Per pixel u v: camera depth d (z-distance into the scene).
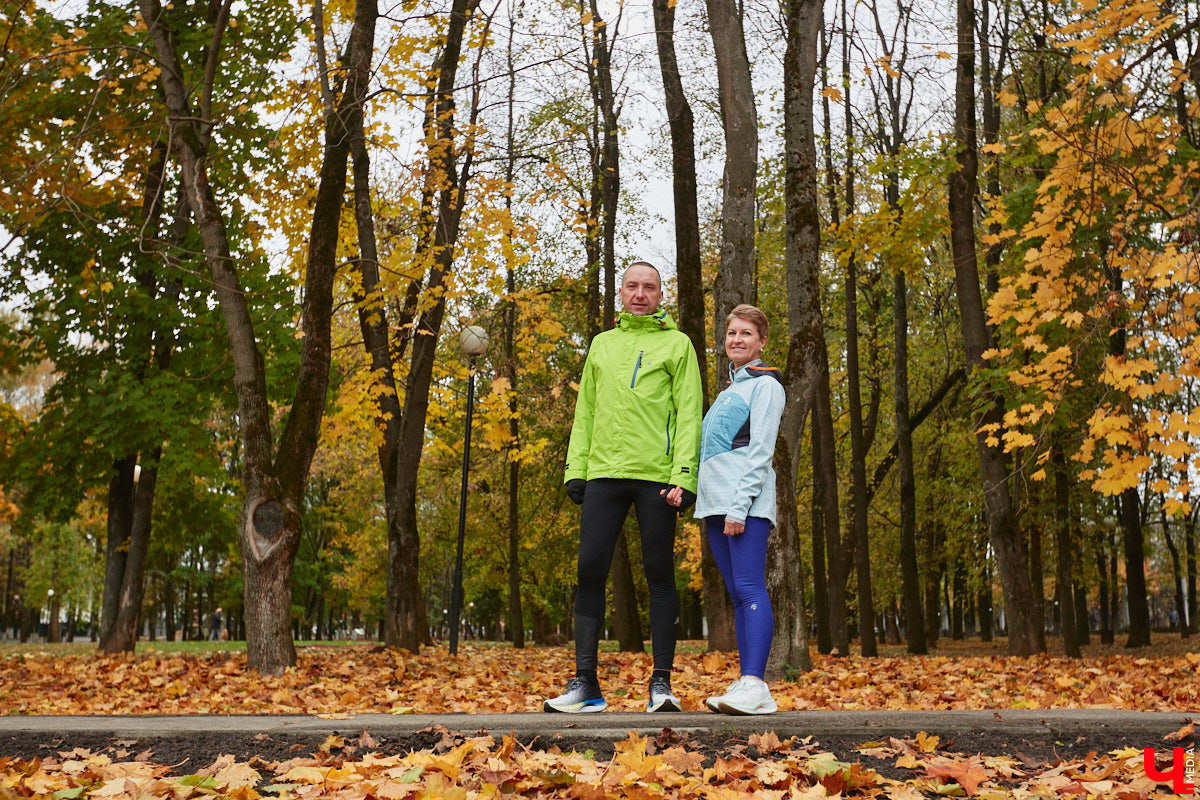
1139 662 10.66
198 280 14.81
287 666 8.34
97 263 14.76
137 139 11.89
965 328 13.15
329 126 9.68
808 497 24.45
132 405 14.29
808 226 8.46
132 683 8.09
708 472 4.09
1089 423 6.77
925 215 13.12
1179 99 11.07
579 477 4.31
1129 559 20.00
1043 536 20.77
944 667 10.11
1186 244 6.16
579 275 20.34
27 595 39.72
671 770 3.10
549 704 4.13
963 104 12.91
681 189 12.05
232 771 3.12
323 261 9.13
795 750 3.42
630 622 16.89
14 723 3.85
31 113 11.48
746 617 3.99
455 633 12.52
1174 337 6.45
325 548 39.38
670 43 12.36
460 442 19.89
